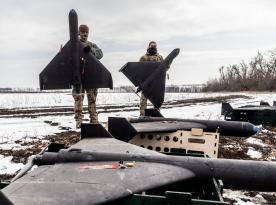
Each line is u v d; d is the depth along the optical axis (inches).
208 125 322.7
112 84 317.1
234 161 177.5
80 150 184.4
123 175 154.9
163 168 168.4
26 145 348.2
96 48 389.4
